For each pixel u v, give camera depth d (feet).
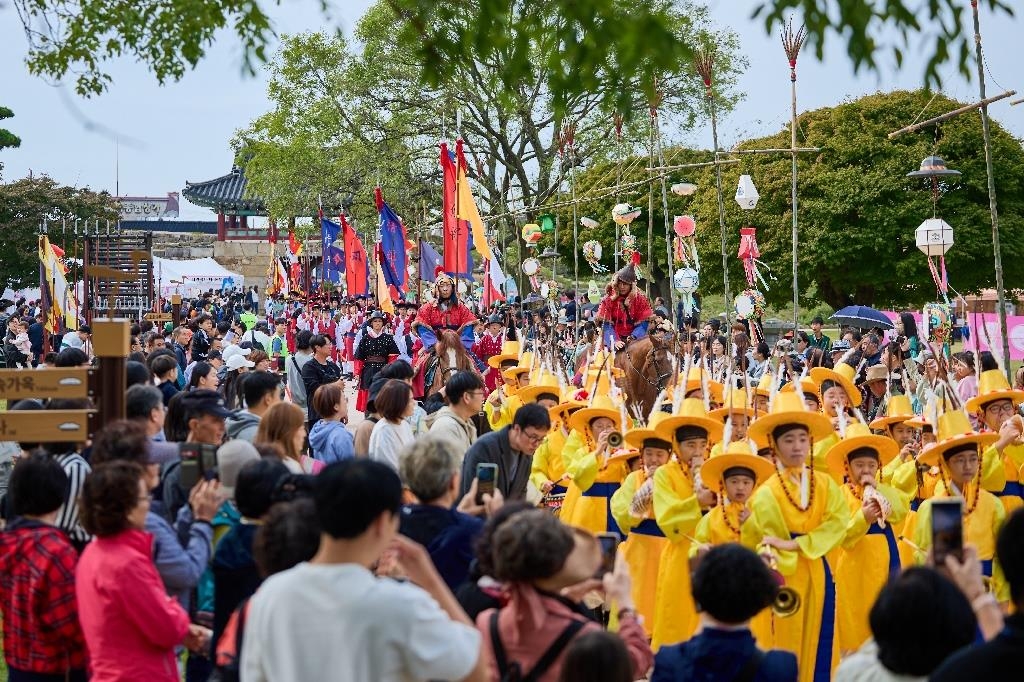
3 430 23.70
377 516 14.64
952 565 15.88
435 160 134.92
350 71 128.47
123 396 24.50
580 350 61.52
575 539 16.42
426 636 14.26
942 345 54.19
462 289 72.74
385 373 41.45
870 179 113.39
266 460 20.75
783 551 27.14
